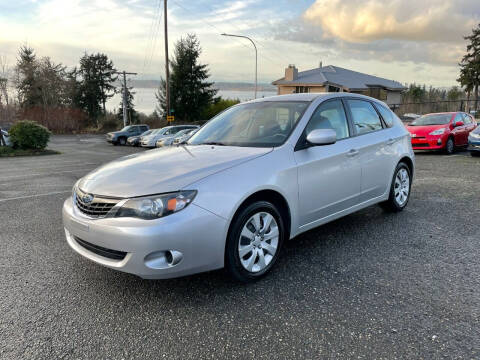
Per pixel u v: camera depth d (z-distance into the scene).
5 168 12.15
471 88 44.66
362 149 4.05
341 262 3.43
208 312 2.62
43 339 2.33
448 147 11.98
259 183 2.94
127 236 2.52
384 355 2.12
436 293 2.82
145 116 50.50
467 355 2.11
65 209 3.07
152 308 2.68
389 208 4.93
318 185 3.51
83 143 32.03
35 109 46.59
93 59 64.31
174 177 2.74
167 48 31.89
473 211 5.05
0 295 2.90
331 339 2.28
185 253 2.59
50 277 3.22
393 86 41.47
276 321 2.49
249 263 2.97
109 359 2.13
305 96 4.03
